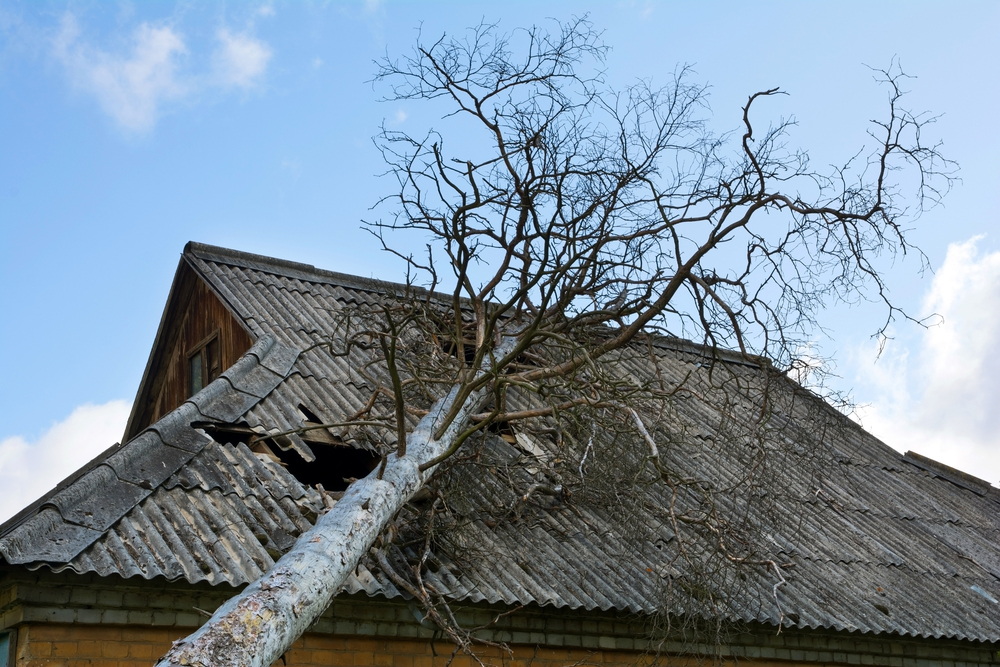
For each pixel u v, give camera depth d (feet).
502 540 25.61
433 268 25.82
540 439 31.78
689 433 36.50
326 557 16.72
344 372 32.86
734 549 27.55
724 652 26.05
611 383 23.21
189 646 13.99
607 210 24.32
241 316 35.68
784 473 36.94
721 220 22.84
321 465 29.55
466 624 22.45
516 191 23.77
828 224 22.49
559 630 23.84
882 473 42.27
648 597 24.84
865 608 28.94
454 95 25.20
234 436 27.35
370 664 21.34
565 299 24.64
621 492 26.78
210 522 21.79
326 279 41.93
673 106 25.32
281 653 15.21
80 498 20.45
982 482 45.14
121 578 18.45
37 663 17.71
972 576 34.68
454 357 28.50
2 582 18.24
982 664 31.58
